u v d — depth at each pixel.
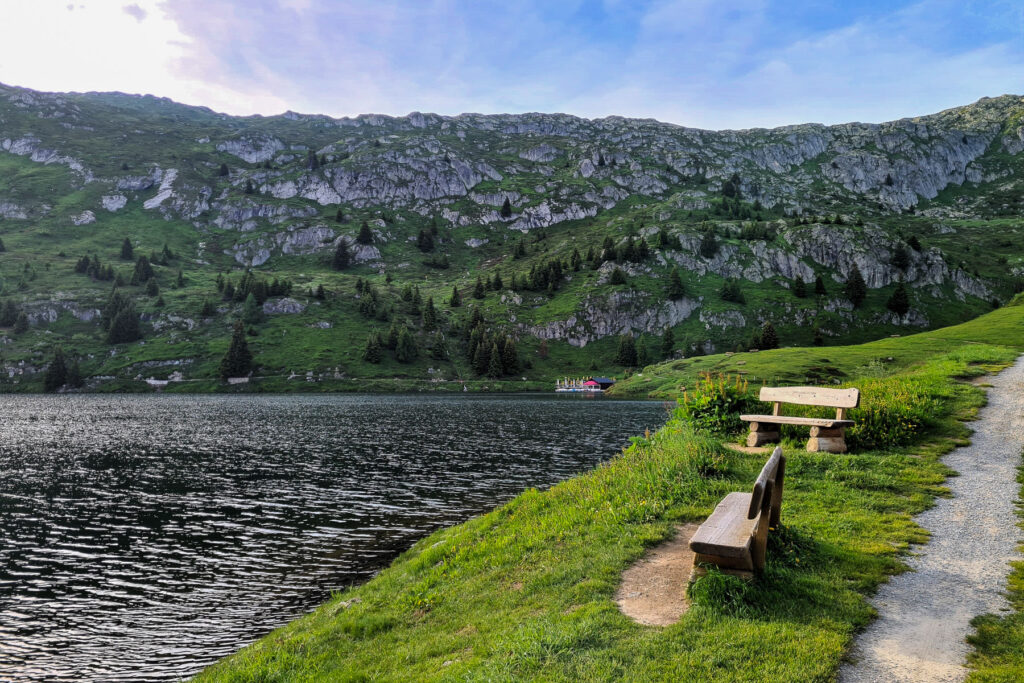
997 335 71.19
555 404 115.19
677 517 11.98
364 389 160.00
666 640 6.88
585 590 8.96
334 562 23.48
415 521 29.72
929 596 7.81
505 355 187.62
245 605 19.19
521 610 9.08
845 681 5.82
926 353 71.81
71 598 20.00
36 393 148.88
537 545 12.43
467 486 38.25
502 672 6.72
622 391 144.50
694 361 147.25
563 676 6.41
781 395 17.67
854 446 16.72
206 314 193.00
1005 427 18.00
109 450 54.88
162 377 160.50
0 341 167.25
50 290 197.88
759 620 7.18
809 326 196.25
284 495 35.75
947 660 6.14
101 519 30.50
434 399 131.75
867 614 7.29
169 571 22.64
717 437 18.77
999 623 6.90
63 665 15.46
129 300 190.00
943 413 19.91
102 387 153.88
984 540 9.80
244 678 10.24
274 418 86.44
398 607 11.76
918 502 11.99
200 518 30.53
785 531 9.64
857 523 10.80
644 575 9.32
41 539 27.00
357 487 38.03
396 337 190.38
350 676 8.59
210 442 60.41
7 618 18.41
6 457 50.97
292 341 184.25
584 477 18.28
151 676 14.77
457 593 11.19
